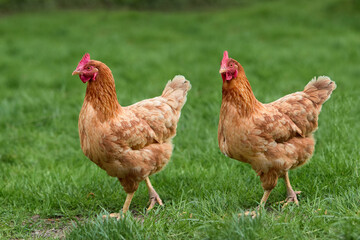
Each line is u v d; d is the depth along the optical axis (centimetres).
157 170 657
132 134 614
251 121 600
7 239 604
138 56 1936
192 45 2175
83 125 614
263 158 611
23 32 2480
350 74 1577
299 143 629
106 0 3350
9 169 867
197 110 1115
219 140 642
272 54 1906
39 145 990
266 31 2447
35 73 1677
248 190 707
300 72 1598
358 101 1046
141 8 3362
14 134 1050
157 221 593
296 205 629
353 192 621
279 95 1188
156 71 1692
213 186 721
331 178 702
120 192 738
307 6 3041
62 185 749
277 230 537
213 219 584
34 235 618
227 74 598
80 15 3002
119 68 1741
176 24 2741
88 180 776
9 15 3020
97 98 604
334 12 2833
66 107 1214
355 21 2603
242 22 2723
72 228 598
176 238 555
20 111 1212
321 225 547
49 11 3162
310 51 1944
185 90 700
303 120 636
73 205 698
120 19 2891
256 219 544
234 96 603
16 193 729
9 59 1878
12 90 1484
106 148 605
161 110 662
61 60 1908
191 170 795
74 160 917
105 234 538
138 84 1502
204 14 3084
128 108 650
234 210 631
